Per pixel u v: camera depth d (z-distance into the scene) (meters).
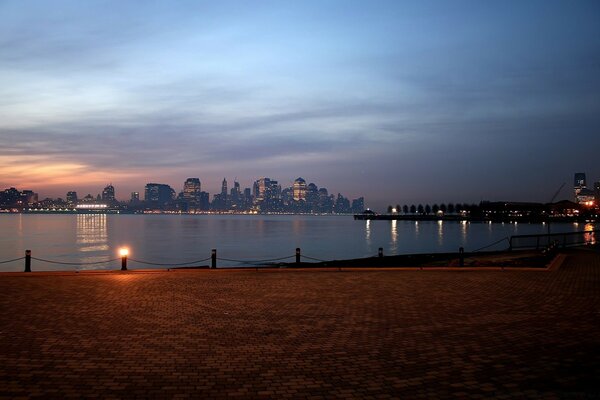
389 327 11.05
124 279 19.72
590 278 19.97
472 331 10.66
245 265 53.09
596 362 8.40
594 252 33.09
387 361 8.48
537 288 17.14
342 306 13.69
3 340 9.77
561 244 41.00
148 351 9.06
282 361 8.48
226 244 90.25
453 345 9.51
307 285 18.03
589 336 10.21
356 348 9.30
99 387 7.16
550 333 10.47
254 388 7.18
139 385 7.26
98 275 21.12
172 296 15.40
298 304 14.01
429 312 12.80
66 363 8.28
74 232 139.38
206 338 10.04
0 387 7.11
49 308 13.23
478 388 7.16
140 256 64.88
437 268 23.56
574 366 8.18
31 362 8.32
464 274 21.62
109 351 9.03
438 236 124.75
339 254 70.62
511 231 156.75
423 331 10.66
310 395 6.91
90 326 11.08
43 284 18.02
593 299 14.82
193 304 13.98
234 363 8.36
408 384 7.34
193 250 75.06
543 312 12.78
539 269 23.05
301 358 8.66
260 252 71.94
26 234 126.50
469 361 8.48
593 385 7.27
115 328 10.89
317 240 105.06
